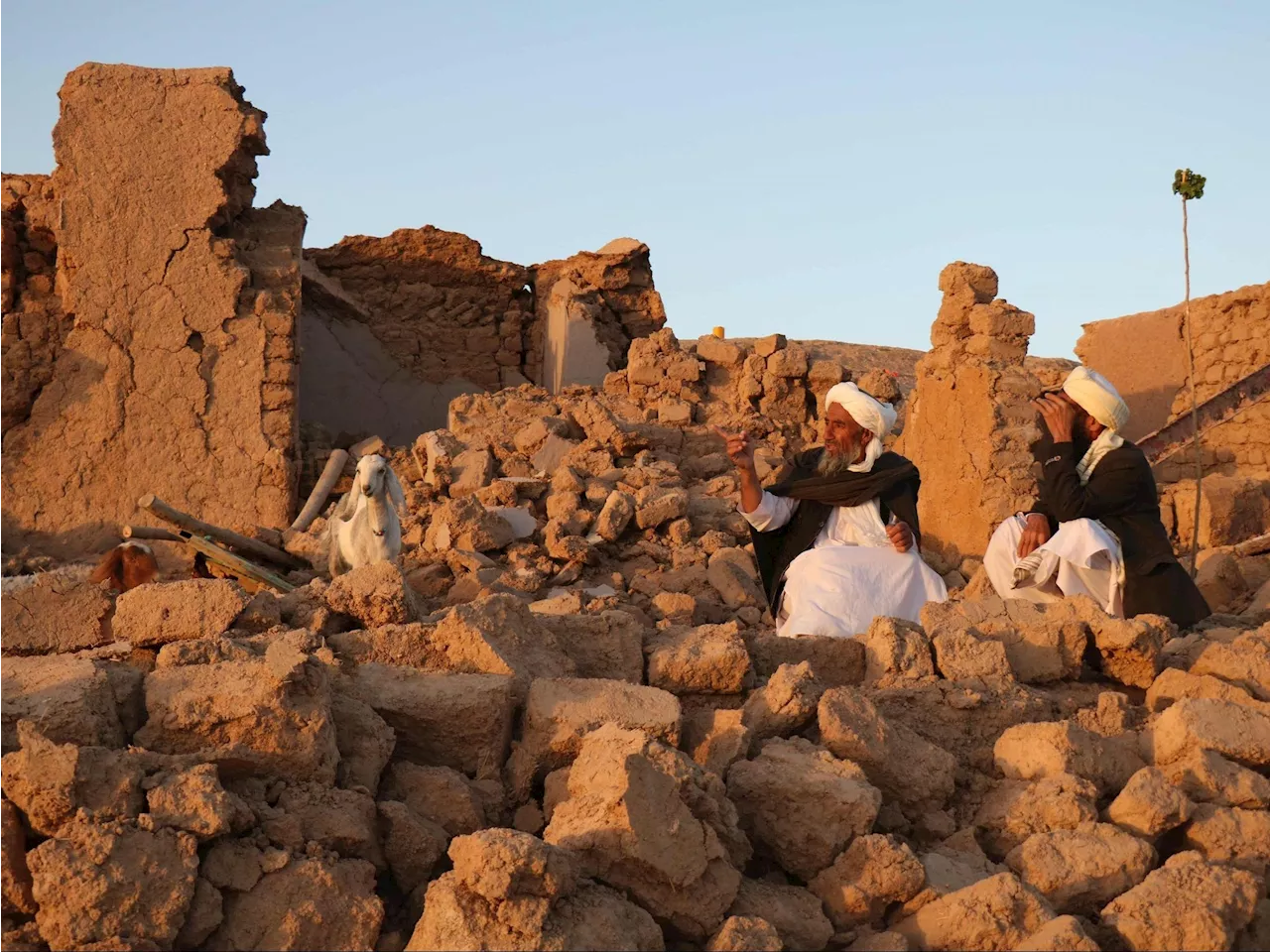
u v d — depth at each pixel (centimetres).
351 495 1132
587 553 1167
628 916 382
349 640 508
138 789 388
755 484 720
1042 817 449
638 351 1573
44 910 366
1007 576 746
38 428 1623
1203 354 1823
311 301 2166
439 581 1140
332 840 404
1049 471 732
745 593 1114
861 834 425
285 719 421
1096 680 577
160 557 1555
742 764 449
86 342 1636
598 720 463
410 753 468
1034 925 393
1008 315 1277
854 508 721
